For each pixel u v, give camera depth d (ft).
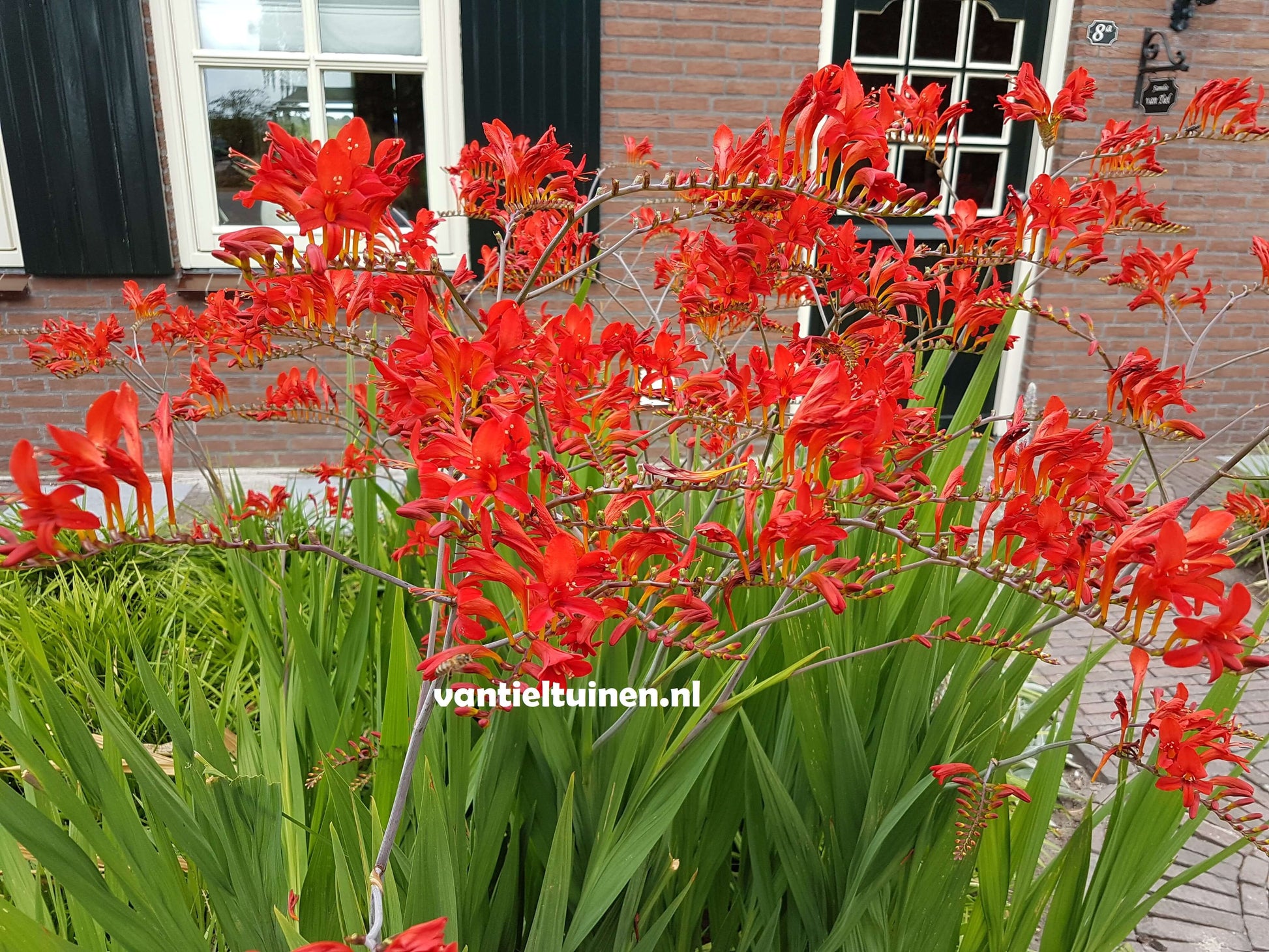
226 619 8.60
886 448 3.69
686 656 3.76
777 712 5.04
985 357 5.17
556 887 3.38
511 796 3.95
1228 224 17.70
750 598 4.79
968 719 4.66
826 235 4.77
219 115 14.96
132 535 2.48
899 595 4.99
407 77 15.19
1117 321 18.03
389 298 4.22
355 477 5.96
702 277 4.98
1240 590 2.68
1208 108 5.42
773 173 3.92
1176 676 10.52
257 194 3.03
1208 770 8.57
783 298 5.50
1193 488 14.96
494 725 3.90
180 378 15.51
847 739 4.33
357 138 3.03
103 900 3.01
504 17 14.37
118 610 8.48
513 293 6.14
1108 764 8.86
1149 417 4.31
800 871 4.22
